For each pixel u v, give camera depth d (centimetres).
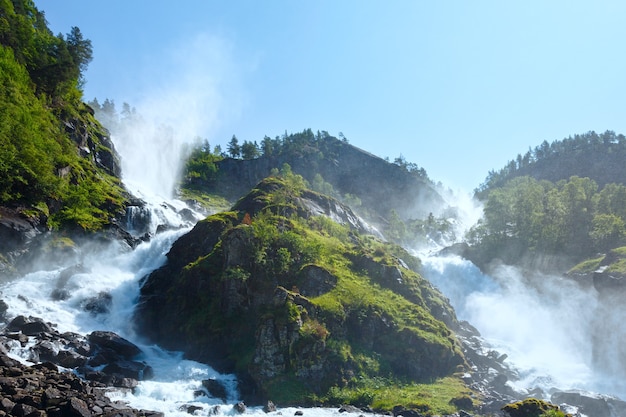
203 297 5428
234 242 5384
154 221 8994
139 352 4741
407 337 5003
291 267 5356
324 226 7475
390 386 4456
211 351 4903
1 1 8994
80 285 5881
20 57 8606
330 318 4778
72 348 4197
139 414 3042
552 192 11888
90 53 10912
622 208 10788
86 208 7706
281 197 7319
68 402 2770
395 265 6216
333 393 4178
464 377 4856
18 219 6109
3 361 3325
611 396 4797
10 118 6731
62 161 7719
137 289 6250
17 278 5719
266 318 4506
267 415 3588
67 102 9775
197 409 3469
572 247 9631
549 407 3509
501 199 11625
